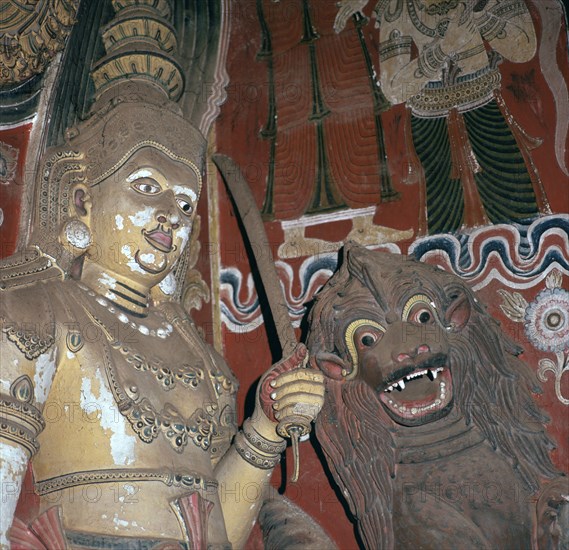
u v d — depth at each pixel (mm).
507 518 3627
